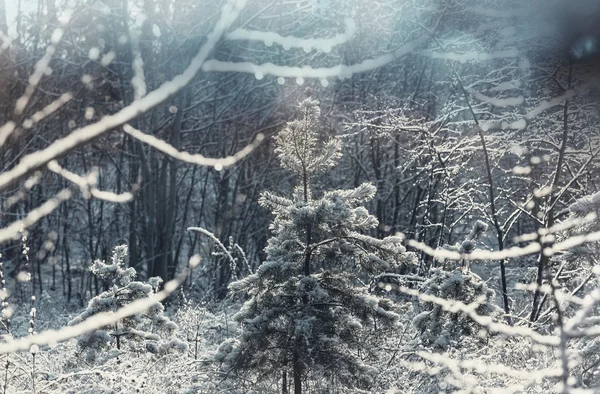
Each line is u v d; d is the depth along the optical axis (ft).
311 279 22.27
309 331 21.39
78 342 24.22
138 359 24.39
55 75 70.54
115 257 26.50
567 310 27.35
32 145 68.85
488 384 17.99
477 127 39.65
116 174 90.63
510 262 53.67
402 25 74.33
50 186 81.92
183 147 79.41
